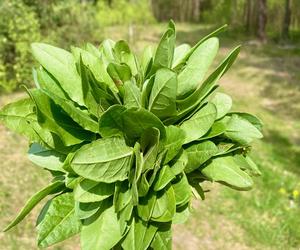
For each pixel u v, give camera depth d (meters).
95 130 0.24
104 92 0.25
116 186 0.24
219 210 0.96
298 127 1.57
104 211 0.25
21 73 1.50
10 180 0.99
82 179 0.24
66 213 0.25
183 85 0.26
